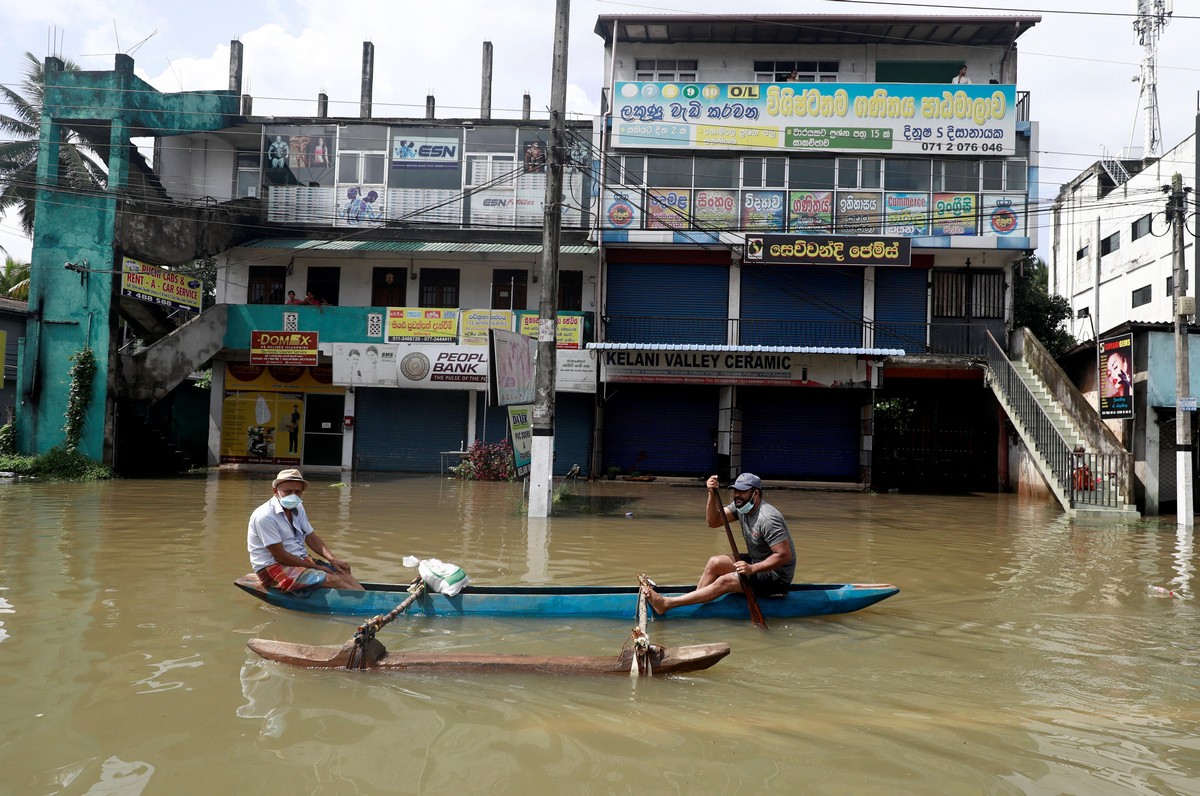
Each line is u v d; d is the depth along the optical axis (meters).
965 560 10.05
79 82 20.30
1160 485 17.28
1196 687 5.12
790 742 4.12
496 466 21.38
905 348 22.31
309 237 23.67
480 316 22.23
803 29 22.11
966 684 5.12
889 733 4.27
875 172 21.84
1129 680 5.24
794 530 12.83
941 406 23.00
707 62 23.11
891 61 22.73
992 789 3.64
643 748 4.00
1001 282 22.33
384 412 23.61
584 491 18.95
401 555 9.31
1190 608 7.42
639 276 22.98
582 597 6.63
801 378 21.34
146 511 12.66
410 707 4.49
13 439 19.73
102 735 4.00
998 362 20.55
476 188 23.20
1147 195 26.78
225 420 23.77
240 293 24.06
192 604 6.65
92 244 19.70
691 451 23.00
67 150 26.11
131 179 22.77
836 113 21.81
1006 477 21.89
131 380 20.25
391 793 3.46
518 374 15.95
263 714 4.32
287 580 6.62
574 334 21.86
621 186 22.27
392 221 22.98
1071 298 32.91
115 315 19.78
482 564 8.95
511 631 6.21
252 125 23.41
